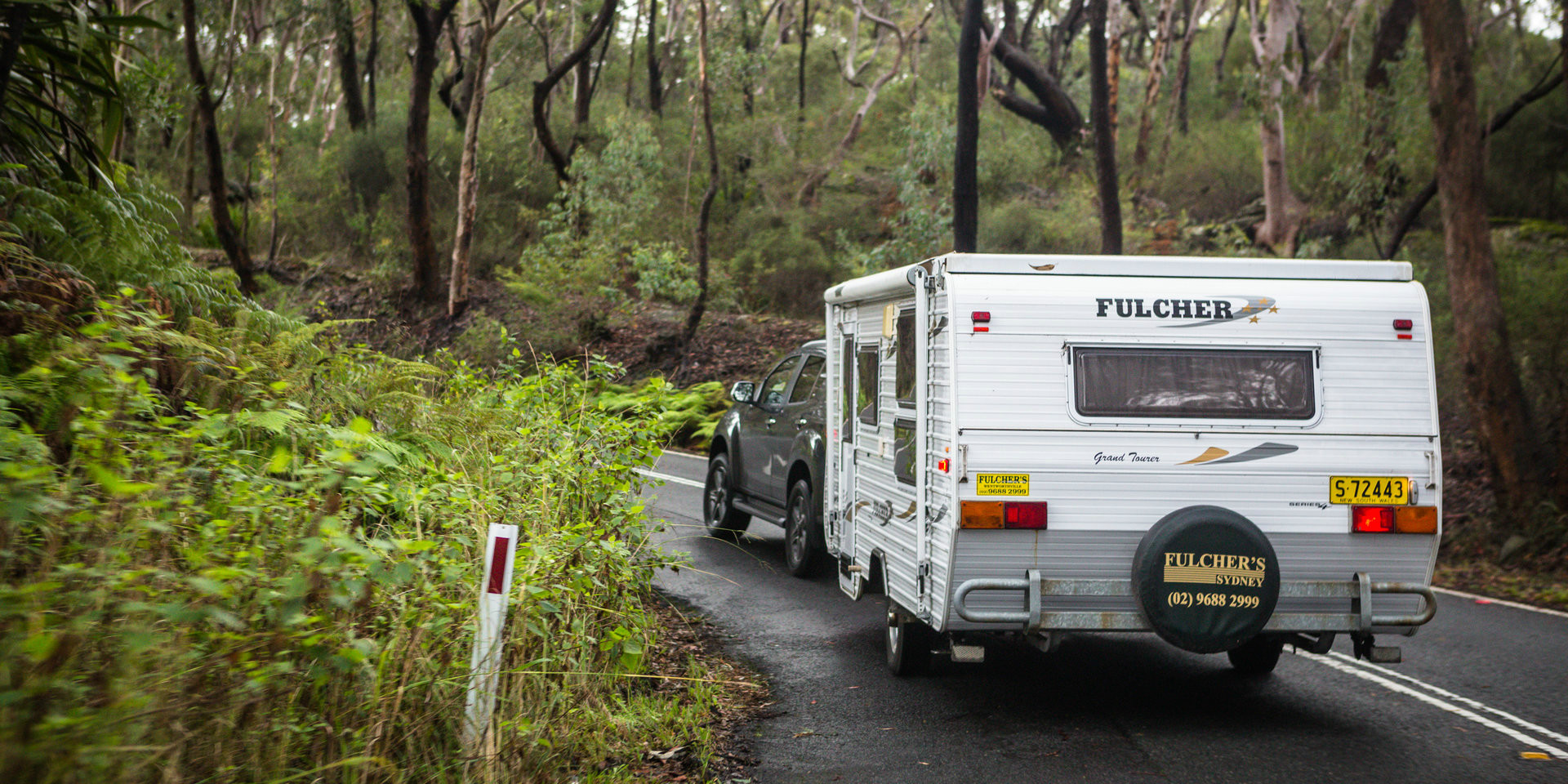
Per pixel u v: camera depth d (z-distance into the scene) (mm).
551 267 23172
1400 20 22266
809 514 9133
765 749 5301
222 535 3275
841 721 5754
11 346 4609
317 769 3307
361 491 4176
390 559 3660
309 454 5047
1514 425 11773
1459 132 12180
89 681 2713
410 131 24234
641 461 6996
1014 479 5512
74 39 6410
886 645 7348
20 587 2895
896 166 27594
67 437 3691
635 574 6195
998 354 5570
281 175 29328
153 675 2816
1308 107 22438
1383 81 22547
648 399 7660
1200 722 5816
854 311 7656
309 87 30656
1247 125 29203
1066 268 5691
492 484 5715
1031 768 5074
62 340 4336
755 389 10961
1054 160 31891
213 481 3812
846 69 41438
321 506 3707
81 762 2537
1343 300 5781
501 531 4020
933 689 6371
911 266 6020
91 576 2844
